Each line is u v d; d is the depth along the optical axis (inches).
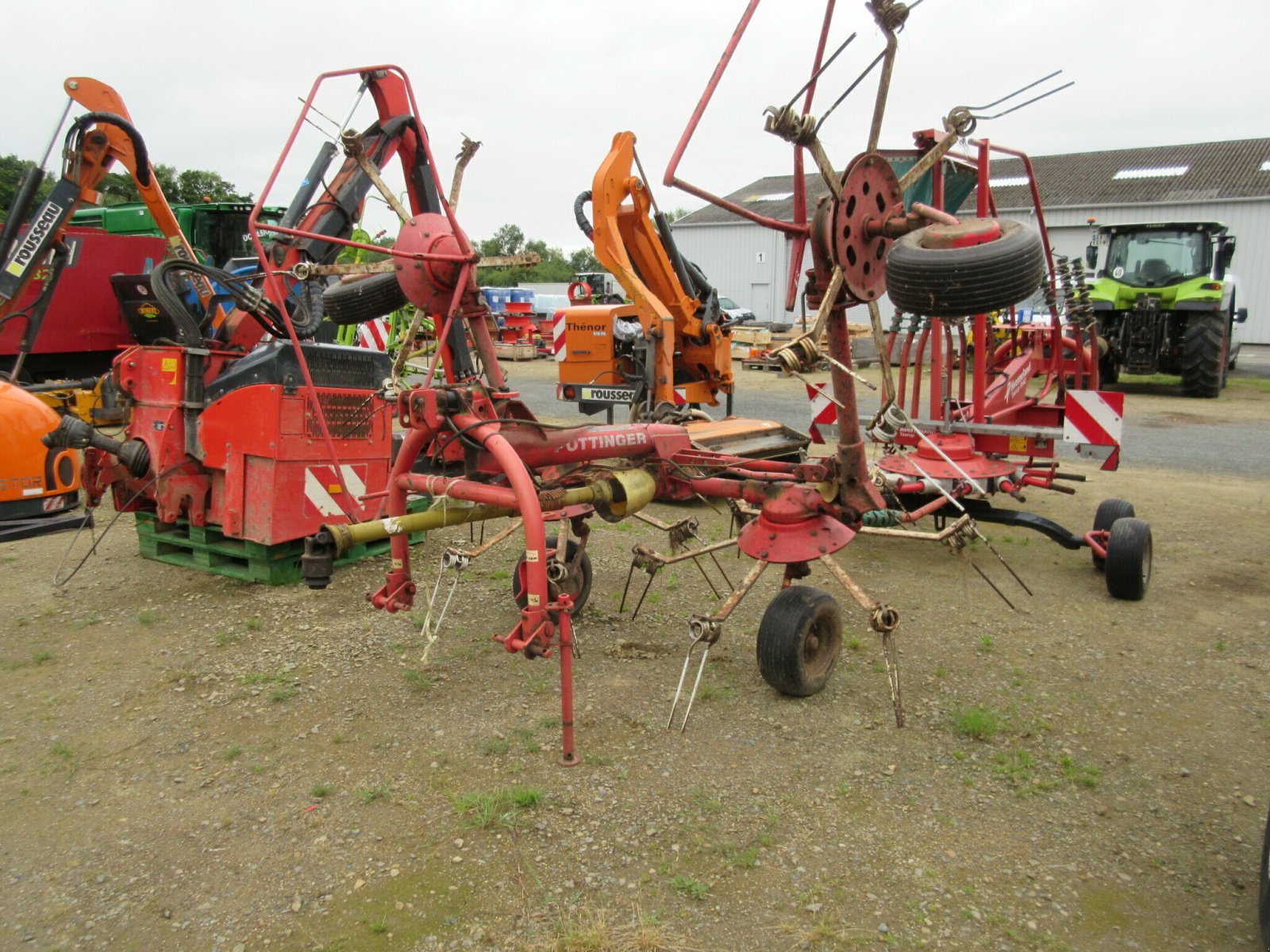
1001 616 201.2
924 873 110.5
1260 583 222.5
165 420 212.5
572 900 105.5
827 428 281.9
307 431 209.0
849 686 163.5
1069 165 1349.7
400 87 225.5
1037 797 127.6
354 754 139.9
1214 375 566.9
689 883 107.9
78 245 387.2
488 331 168.9
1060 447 412.5
